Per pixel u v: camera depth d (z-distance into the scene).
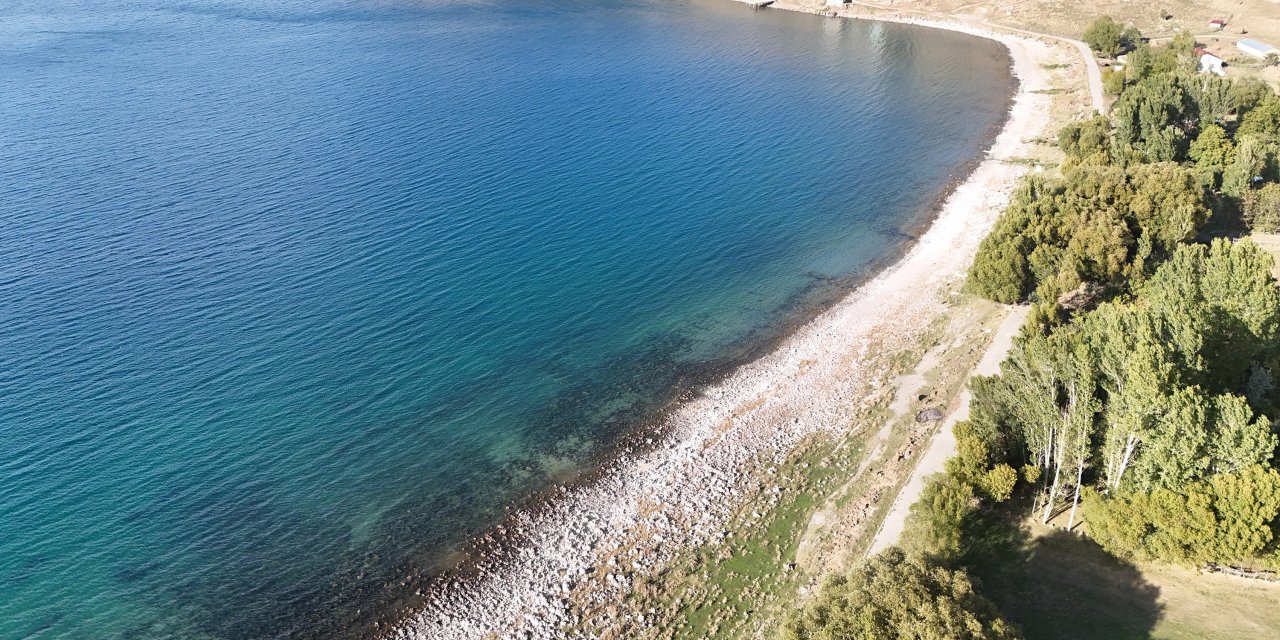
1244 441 39.81
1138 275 65.12
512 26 186.75
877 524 48.75
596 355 68.62
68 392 61.94
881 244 86.12
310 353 67.38
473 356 68.06
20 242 81.75
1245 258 51.31
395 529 51.72
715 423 59.62
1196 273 54.62
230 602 46.94
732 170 106.31
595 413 61.62
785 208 95.44
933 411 57.88
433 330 71.00
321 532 51.53
